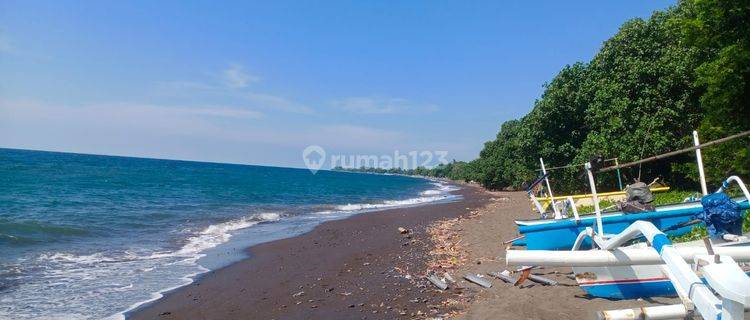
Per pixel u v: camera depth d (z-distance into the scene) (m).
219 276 9.76
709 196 6.32
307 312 7.38
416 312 7.15
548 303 6.75
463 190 58.41
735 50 12.32
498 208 25.05
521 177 36.16
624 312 4.71
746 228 8.77
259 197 34.97
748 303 2.65
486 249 11.74
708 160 13.88
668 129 18.69
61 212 18.98
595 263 4.96
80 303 7.67
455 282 8.67
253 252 12.52
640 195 8.95
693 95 18.39
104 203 23.50
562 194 26.89
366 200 36.88
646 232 4.16
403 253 11.82
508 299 7.16
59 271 9.67
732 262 3.22
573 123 25.95
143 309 7.52
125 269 10.09
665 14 20.73
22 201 22.41
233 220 19.95
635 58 20.05
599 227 6.13
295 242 14.20
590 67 25.34
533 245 8.45
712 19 13.02
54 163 68.38
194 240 14.43
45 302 7.64
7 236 12.44
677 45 19.27
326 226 18.19
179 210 22.61
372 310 7.35
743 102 13.19
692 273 3.34
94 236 14.13
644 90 19.14
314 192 45.12
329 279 9.39
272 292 8.56
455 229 16.16
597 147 20.00
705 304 3.03
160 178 49.91
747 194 6.47
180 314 7.35
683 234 8.66
